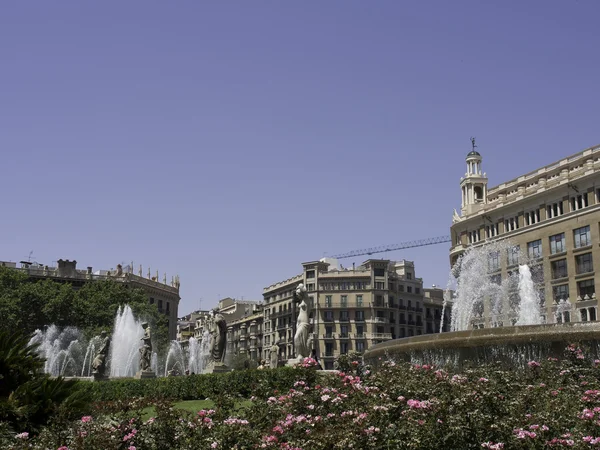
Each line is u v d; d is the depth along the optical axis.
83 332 87.06
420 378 17.27
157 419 13.28
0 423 14.57
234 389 25.42
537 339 22.48
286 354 144.50
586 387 17.62
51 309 88.75
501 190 96.06
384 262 140.00
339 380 16.52
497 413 13.61
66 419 15.05
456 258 100.56
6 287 91.12
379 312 138.12
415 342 26.03
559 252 81.06
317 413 13.98
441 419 12.23
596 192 77.38
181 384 27.67
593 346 21.39
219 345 34.81
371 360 29.16
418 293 148.38
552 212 84.12
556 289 81.25
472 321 87.00
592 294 76.06
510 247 88.69
